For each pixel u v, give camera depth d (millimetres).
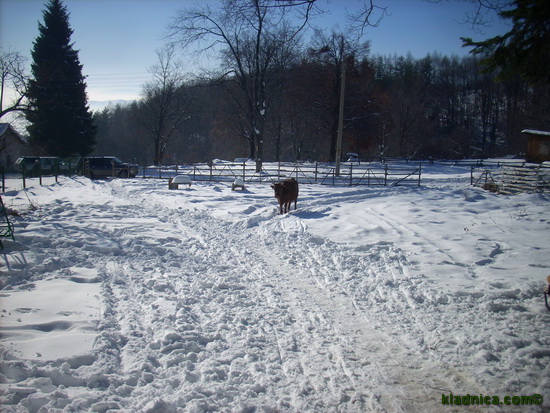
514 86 67812
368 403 3881
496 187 21703
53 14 48188
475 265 8195
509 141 70312
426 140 68000
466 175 34625
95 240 9578
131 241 9820
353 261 8633
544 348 4758
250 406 3752
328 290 7031
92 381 3975
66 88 47594
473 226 12102
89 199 17938
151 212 15062
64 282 6738
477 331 5309
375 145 67000
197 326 5402
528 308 5980
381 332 5406
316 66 47906
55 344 4543
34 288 6395
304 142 70375
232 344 4973
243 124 53781
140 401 3721
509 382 4168
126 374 4152
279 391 4043
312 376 4328
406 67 85375
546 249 9250
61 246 8953
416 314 5957
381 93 57125
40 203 16141
